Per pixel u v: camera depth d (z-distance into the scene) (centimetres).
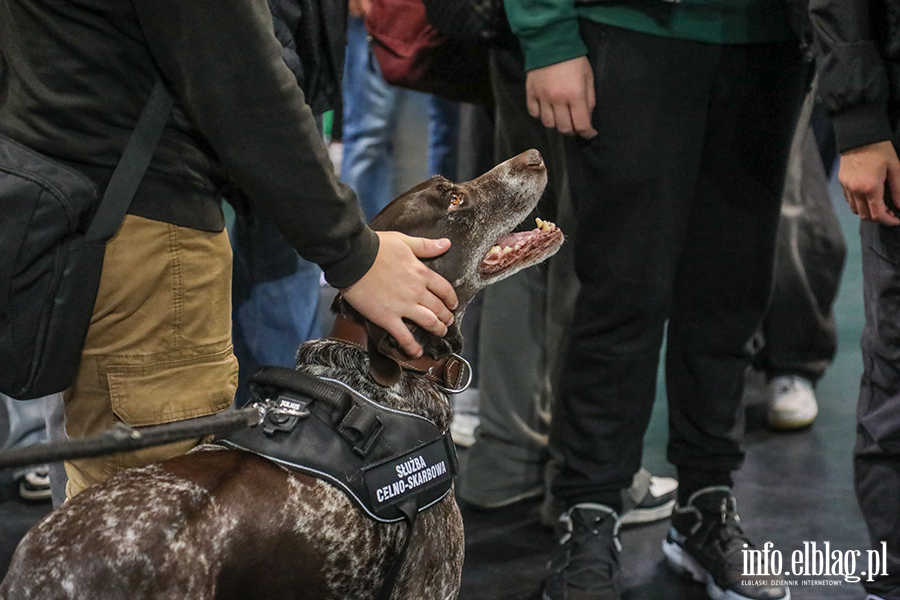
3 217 146
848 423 382
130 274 161
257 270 279
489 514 325
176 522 133
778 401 374
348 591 151
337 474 148
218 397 177
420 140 498
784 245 363
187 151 162
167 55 145
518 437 328
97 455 123
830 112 224
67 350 157
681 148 244
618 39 238
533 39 243
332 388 156
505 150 296
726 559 273
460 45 290
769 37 245
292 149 148
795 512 316
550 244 190
